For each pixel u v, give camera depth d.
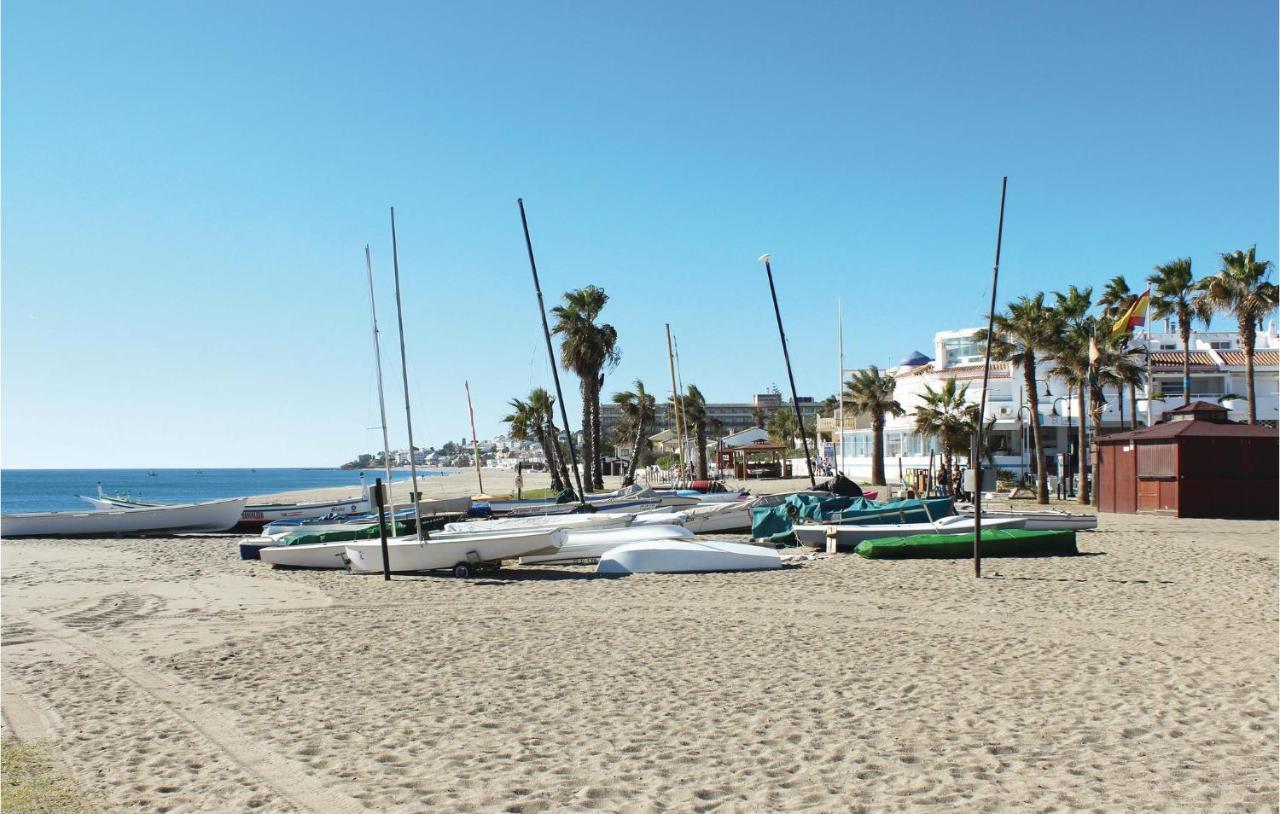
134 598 18.72
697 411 84.00
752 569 20.97
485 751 8.16
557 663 11.74
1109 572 19.47
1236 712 8.96
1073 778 7.22
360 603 17.44
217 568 24.39
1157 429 35.84
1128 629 13.28
